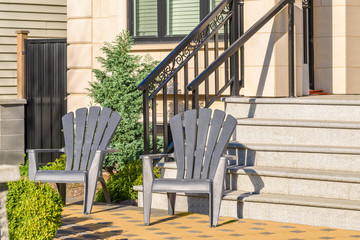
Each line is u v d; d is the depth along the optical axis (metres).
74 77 11.48
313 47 9.85
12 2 13.69
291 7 8.09
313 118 7.66
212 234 5.96
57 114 12.44
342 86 9.68
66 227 6.35
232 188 7.08
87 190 7.17
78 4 11.34
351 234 5.91
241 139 7.66
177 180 6.39
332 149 6.77
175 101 7.99
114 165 9.75
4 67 13.60
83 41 11.34
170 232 6.07
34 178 7.37
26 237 5.21
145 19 10.77
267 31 8.42
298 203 6.33
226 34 8.76
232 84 8.48
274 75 8.38
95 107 7.82
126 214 7.06
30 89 12.70
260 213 6.57
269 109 7.96
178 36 10.52
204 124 6.68
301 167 6.95
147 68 9.82
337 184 6.43
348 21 9.70
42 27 13.95
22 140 12.66
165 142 7.85
